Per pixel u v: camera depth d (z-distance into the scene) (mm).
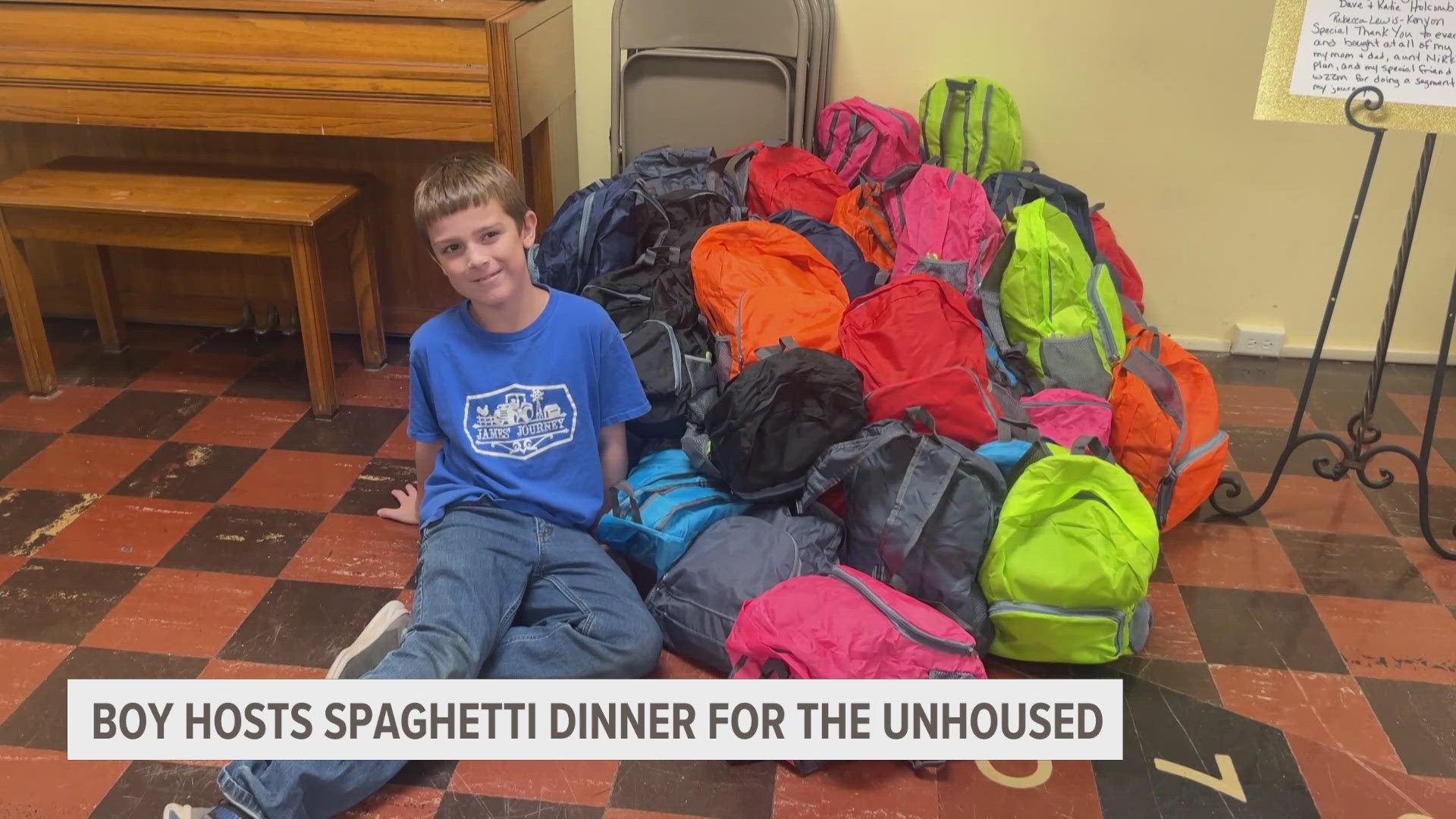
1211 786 1541
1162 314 2902
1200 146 2689
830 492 1837
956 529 1670
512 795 1495
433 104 2266
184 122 2348
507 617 1646
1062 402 2043
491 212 1562
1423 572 2027
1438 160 2609
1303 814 1500
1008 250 2236
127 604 1845
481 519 1688
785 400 1785
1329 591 1966
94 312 2863
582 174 2908
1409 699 1715
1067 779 1542
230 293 2844
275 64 2273
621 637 1651
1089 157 2742
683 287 2154
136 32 2291
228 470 2244
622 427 1826
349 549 2006
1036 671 1753
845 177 2633
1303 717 1673
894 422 1751
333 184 2461
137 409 2473
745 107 2654
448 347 1685
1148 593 1945
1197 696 1705
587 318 1707
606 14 2707
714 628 1675
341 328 2869
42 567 1929
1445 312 2768
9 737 1569
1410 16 1781
